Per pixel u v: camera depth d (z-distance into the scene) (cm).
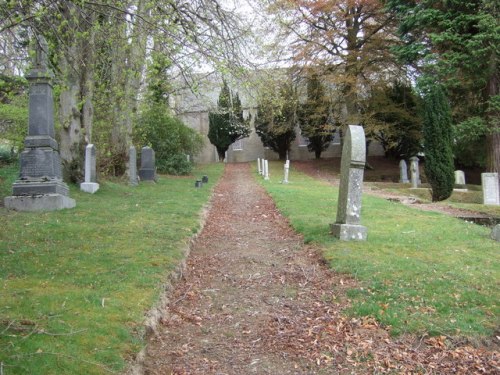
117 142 2053
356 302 613
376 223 1170
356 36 3297
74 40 1053
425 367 466
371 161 4044
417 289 645
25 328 442
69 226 970
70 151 1603
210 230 1164
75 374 377
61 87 1009
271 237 1088
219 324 581
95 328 464
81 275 643
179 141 3033
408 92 3425
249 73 1048
